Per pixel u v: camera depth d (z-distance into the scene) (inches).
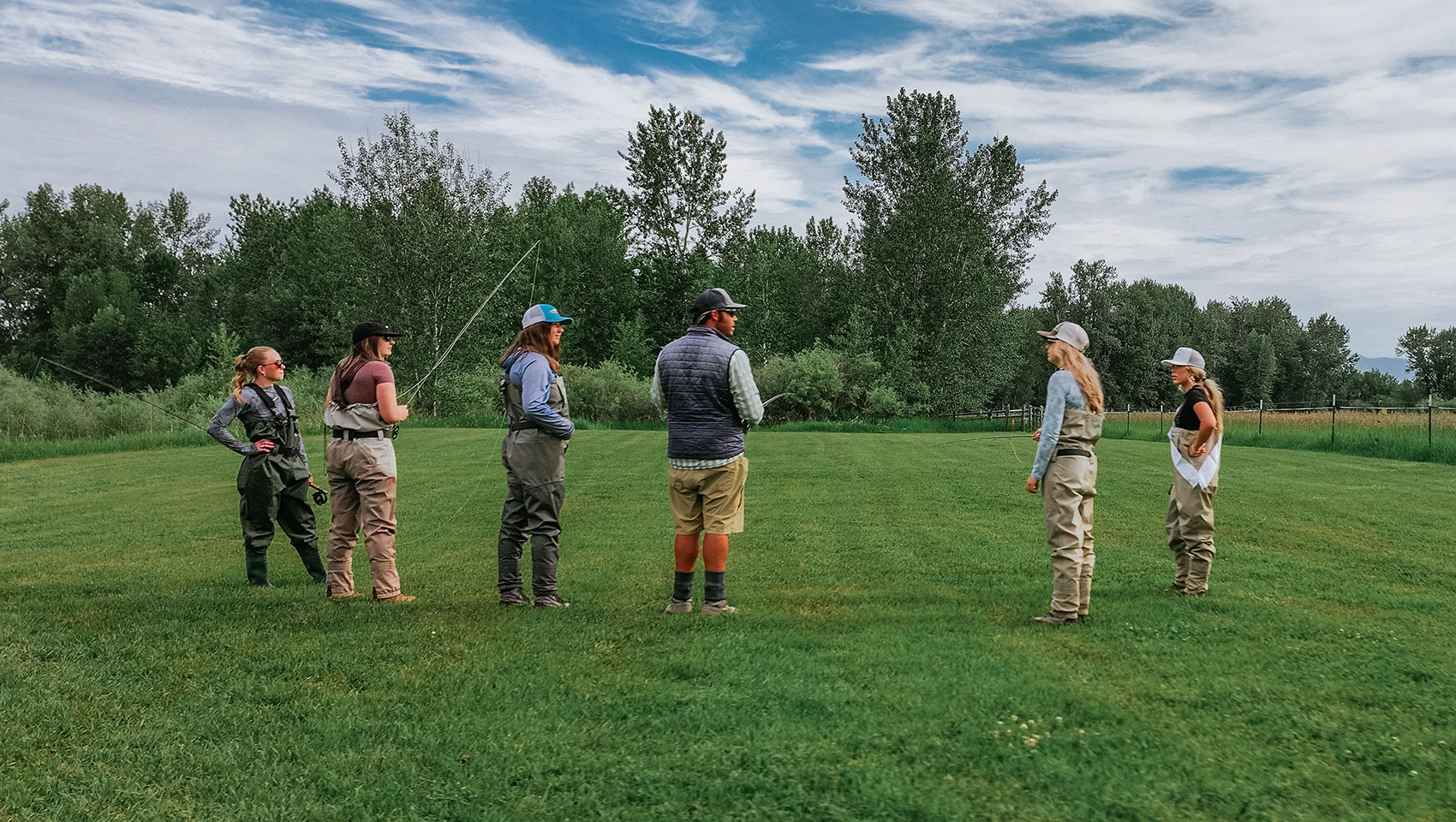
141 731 138.6
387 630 191.0
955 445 757.9
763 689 155.9
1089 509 211.8
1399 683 159.9
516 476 219.1
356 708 148.2
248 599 225.3
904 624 204.1
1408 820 112.1
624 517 381.1
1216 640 188.1
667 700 151.1
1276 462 646.5
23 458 734.5
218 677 161.8
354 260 1424.7
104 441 824.3
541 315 223.6
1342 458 698.8
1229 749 131.8
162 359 2427.4
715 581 216.1
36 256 2925.7
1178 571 247.3
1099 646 183.2
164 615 204.8
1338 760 128.6
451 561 295.0
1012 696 152.3
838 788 120.7
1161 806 115.6
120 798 119.1
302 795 120.2
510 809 116.2
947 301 1723.7
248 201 3102.9
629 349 1996.8
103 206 3159.5
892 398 1465.3
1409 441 736.3
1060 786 120.8
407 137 1371.8
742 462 217.8
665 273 2090.3
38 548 325.1
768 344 2260.1
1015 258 1828.2
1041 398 3161.9
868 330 1711.4
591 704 149.9
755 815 114.2
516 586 222.1
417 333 1364.4
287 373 1317.7
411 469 554.6
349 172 1364.4
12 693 152.7
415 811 116.2
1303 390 3671.3
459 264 1371.8
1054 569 206.8
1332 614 216.7
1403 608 223.5
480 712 147.0
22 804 116.7
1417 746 132.6
